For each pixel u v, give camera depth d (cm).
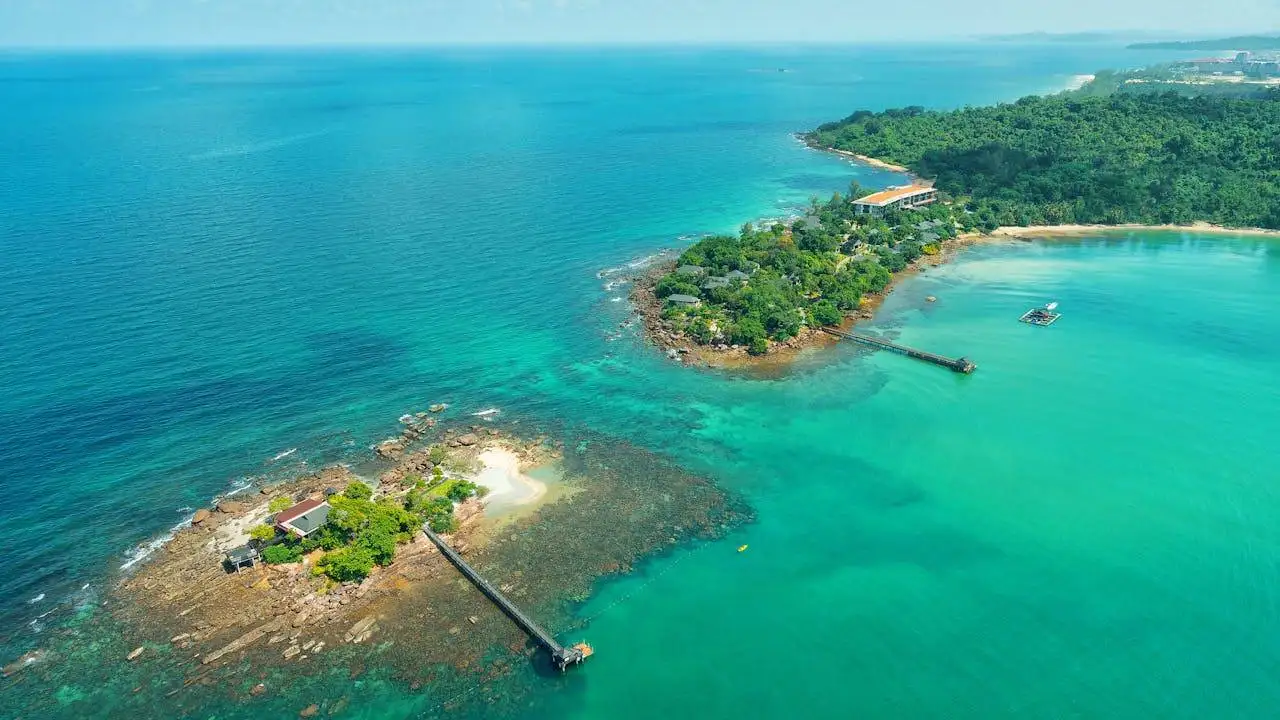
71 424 11238
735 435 11381
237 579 8419
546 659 7544
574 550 8975
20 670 7319
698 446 11106
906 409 12038
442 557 8831
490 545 9019
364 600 8175
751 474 10456
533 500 9856
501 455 10812
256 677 7269
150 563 8675
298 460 10650
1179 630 7925
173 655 7488
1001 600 8338
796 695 7256
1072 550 9038
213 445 10925
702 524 9475
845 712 7094
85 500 9719
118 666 7369
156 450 10756
